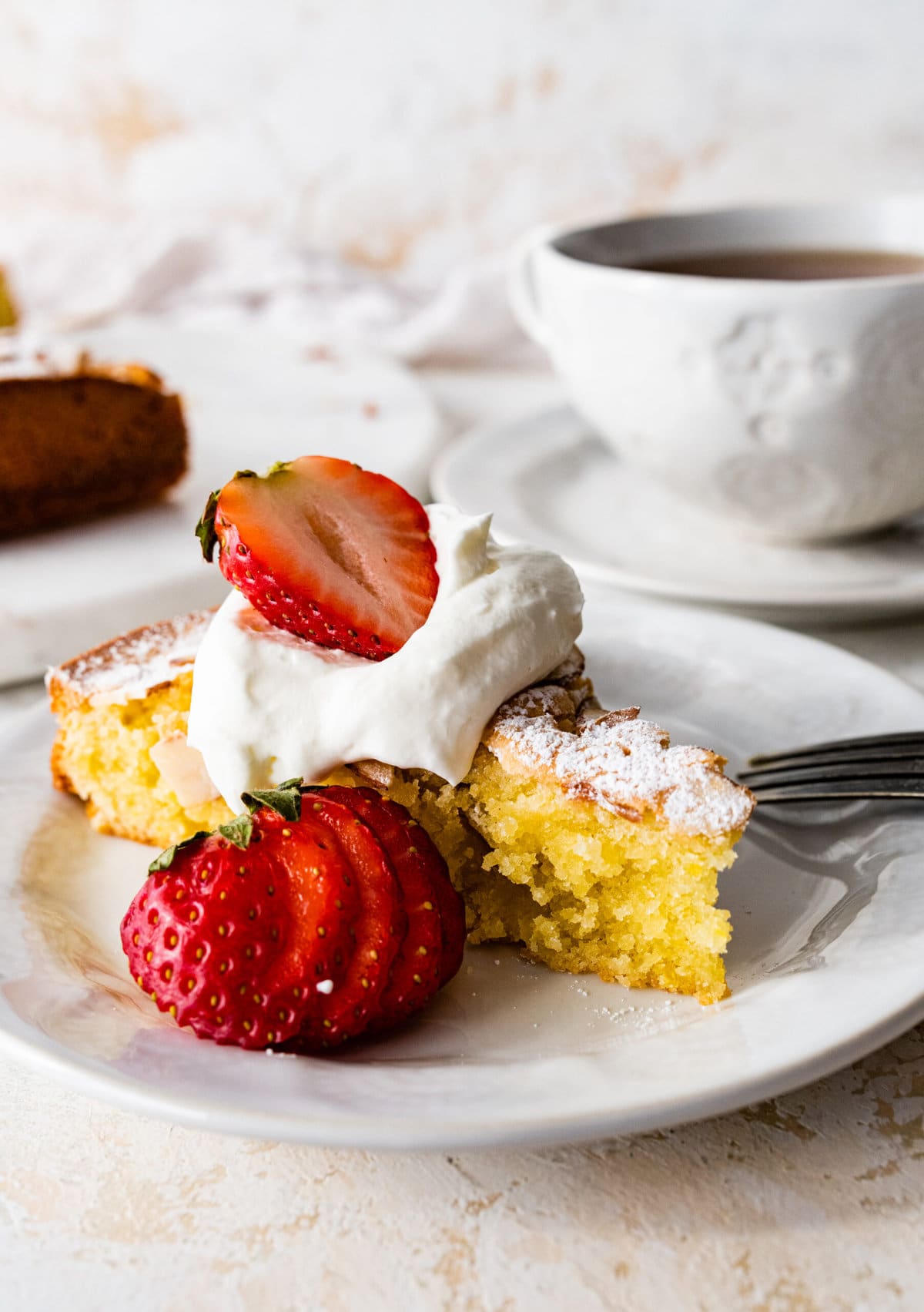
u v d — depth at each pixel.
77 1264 0.32
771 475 0.46
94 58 0.75
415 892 0.35
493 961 0.37
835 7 0.67
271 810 0.34
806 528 0.47
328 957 0.34
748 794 0.35
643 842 0.35
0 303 0.65
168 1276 0.31
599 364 0.47
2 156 0.78
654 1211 0.32
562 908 0.36
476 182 0.75
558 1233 0.32
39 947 0.36
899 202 0.51
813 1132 0.33
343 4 0.72
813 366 0.44
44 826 0.40
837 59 0.69
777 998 0.34
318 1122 0.31
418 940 0.34
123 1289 0.31
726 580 0.46
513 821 0.36
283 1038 0.33
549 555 0.39
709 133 0.72
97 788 0.40
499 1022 0.35
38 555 0.49
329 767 0.37
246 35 0.74
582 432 0.55
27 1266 0.31
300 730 0.37
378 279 0.75
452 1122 0.31
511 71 0.72
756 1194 0.32
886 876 0.36
